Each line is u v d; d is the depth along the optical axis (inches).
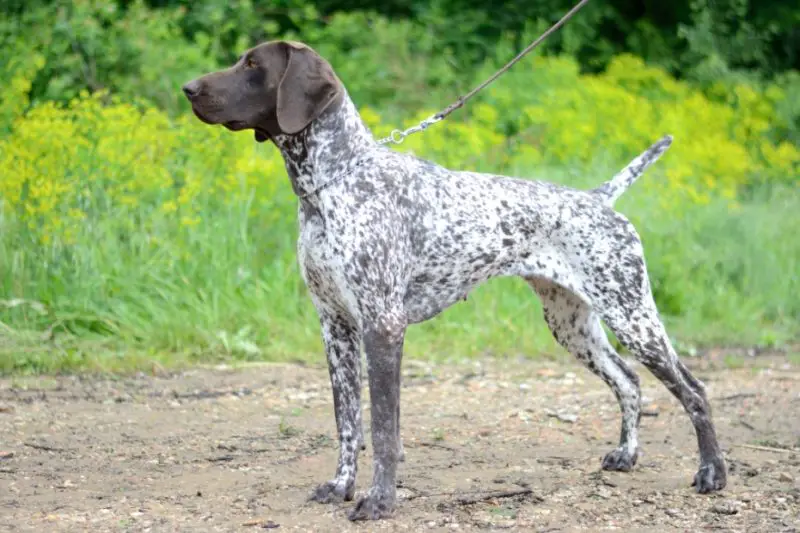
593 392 395.5
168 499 267.7
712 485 273.9
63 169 468.4
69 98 607.2
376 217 251.8
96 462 300.7
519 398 386.6
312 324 458.6
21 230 456.4
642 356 275.6
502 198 271.3
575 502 266.2
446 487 278.1
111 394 380.8
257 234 493.4
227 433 334.6
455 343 454.0
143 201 489.7
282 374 414.0
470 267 267.9
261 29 751.1
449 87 718.5
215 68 660.7
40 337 427.8
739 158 640.4
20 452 308.7
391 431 252.4
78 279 448.8
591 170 566.3
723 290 533.3
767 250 556.1
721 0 832.3
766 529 244.8
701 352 476.7
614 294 274.2
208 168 503.5
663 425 349.7
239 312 456.4
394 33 731.4
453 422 351.9
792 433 337.4
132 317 446.9
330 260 252.8
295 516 255.0
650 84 754.2
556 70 693.9
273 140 262.8
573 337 299.0
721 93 772.0
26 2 649.0
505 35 784.3
